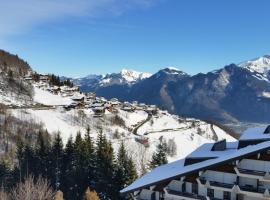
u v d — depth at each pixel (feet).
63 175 347.97
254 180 154.40
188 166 172.14
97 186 310.24
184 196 166.81
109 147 353.72
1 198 253.65
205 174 163.84
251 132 183.73
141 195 182.09
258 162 151.74
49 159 372.38
